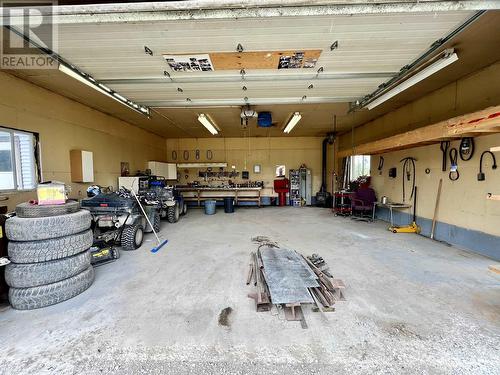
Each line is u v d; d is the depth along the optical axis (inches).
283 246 165.6
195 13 80.4
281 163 395.9
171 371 62.9
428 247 161.9
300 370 62.9
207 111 231.8
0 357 67.4
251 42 105.8
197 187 380.8
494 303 92.2
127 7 78.0
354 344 71.6
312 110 231.6
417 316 84.4
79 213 108.7
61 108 173.6
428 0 76.0
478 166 146.4
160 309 90.5
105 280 114.9
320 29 96.6
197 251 157.8
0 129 133.0
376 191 270.8
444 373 61.1
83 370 63.2
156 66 127.9
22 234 92.6
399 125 222.1
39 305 91.2
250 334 76.5
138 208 188.4
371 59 121.5
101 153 220.8
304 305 91.7
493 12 87.7
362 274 118.8
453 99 160.4
